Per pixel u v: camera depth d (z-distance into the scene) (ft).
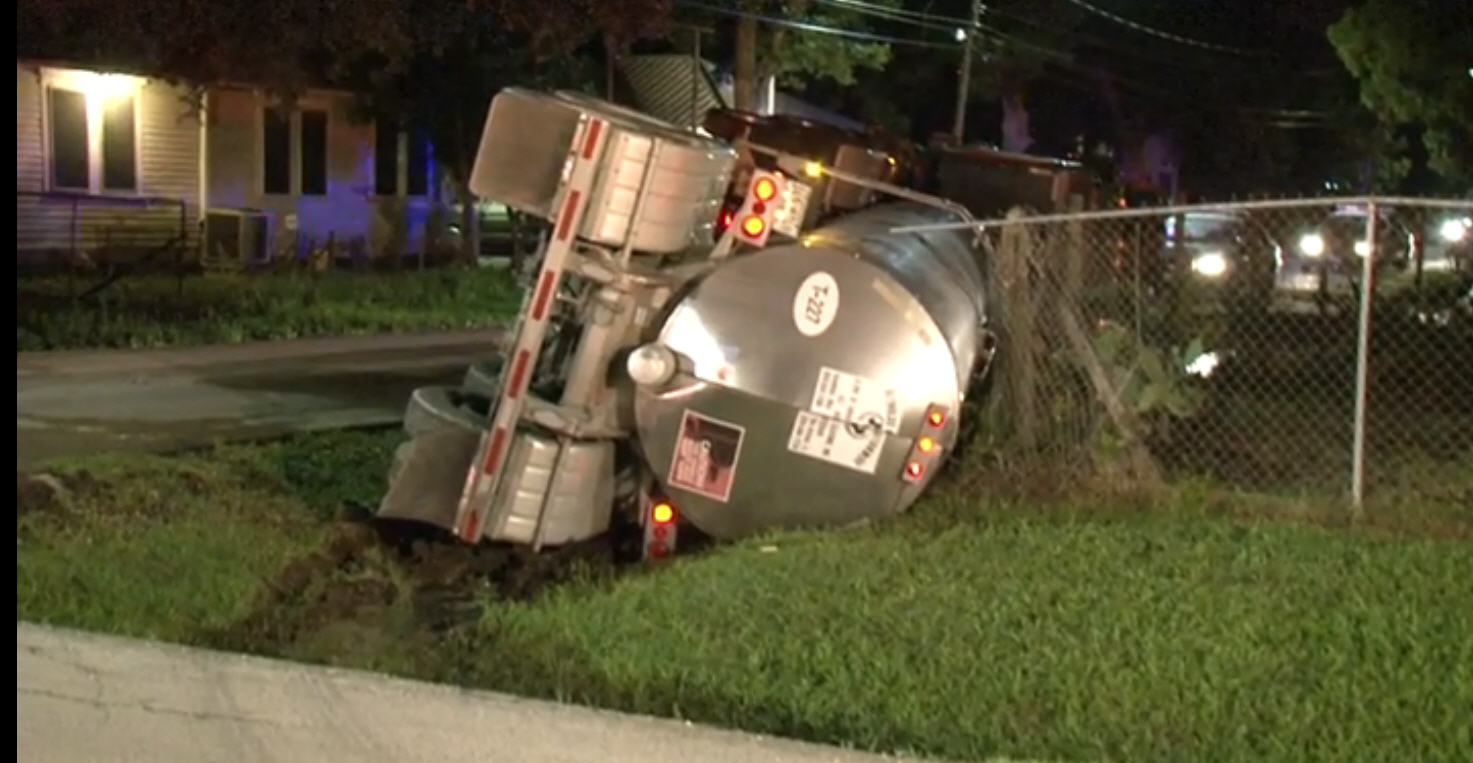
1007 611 25.77
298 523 32.81
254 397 51.39
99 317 67.15
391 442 43.19
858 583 27.14
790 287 29.68
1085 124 149.18
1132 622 25.22
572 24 61.05
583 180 28.68
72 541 29.53
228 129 95.50
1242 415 40.40
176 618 25.55
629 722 21.13
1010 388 35.63
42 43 77.92
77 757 19.65
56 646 23.52
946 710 21.74
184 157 92.58
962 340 31.35
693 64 96.27
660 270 29.53
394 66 70.54
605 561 30.68
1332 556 29.45
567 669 23.41
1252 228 57.41
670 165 28.63
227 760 19.72
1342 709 21.85
